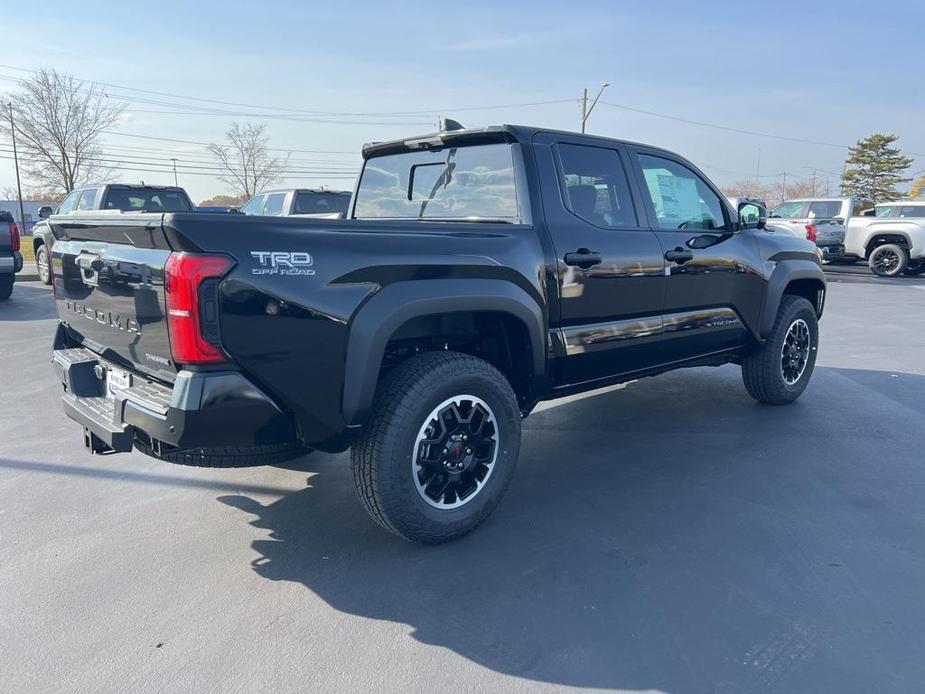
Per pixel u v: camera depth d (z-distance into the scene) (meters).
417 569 3.30
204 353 2.73
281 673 2.56
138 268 2.94
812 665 2.56
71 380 3.58
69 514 3.92
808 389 6.51
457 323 3.75
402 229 3.29
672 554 3.40
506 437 3.68
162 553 3.47
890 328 10.20
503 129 3.94
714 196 5.21
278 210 13.95
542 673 2.55
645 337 4.53
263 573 3.27
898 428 5.32
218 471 4.57
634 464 4.64
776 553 3.40
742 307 5.31
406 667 2.59
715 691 2.44
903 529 3.64
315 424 3.05
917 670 2.54
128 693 2.46
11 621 2.89
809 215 20.56
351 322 3.06
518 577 3.21
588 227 4.14
